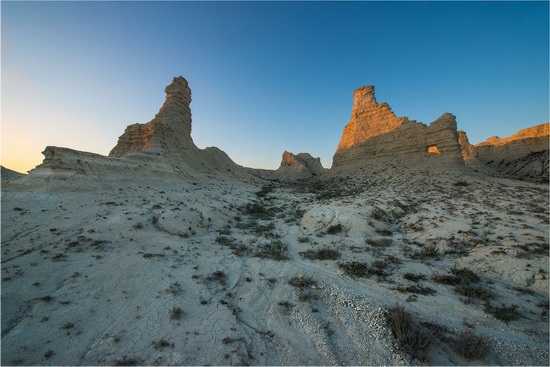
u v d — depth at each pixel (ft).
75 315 25.85
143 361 20.81
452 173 123.24
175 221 58.13
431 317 28.07
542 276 35.29
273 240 57.31
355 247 52.54
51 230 46.52
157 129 139.95
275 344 24.02
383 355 22.79
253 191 156.56
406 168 144.05
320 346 23.77
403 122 172.14
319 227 67.26
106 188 77.97
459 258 44.91
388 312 28.09
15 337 22.43
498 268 39.09
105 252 40.93
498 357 22.59
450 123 139.95
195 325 25.41
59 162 76.13
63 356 20.92
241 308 29.50
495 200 82.89
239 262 42.57
